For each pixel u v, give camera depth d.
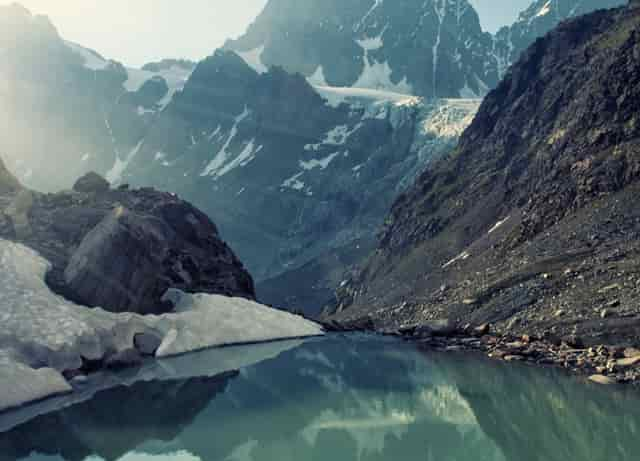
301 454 14.89
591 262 43.22
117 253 30.30
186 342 29.56
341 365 27.83
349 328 42.81
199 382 23.14
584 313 35.53
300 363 27.73
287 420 18.08
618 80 70.56
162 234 42.44
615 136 64.19
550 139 82.38
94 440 15.87
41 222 38.06
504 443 16.03
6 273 27.58
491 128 128.88
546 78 113.25
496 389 23.19
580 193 59.84
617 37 89.94
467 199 106.69
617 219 49.28
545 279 43.56
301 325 37.72
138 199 48.78
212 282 41.62
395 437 16.50
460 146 138.38
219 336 31.78
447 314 47.47
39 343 23.11
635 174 55.44
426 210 120.88
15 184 45.19
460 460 14.55
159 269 34.12
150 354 27.69
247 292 47.84
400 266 100.31
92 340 24.86
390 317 60.00
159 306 32.47
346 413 19.00
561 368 28.03
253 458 14.48
